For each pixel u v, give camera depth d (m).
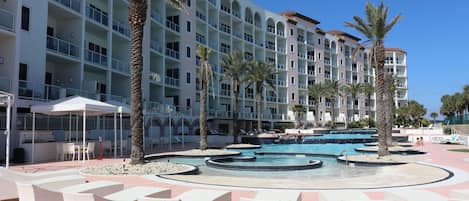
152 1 46.16
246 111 64.44
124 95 38.00
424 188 11.27
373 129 69.81
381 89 22.48
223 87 62.22
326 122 79.19
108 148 23.39
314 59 81.69
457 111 94.25
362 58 97.25
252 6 68.88
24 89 22.86
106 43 37.72
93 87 29.44
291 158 25.56
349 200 7.75
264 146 38.41
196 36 55.03
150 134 37.41
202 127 27.86
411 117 90.19
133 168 14.91
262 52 70.62
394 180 13.16
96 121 28.44
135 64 16.11
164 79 45.59
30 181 9.45
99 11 33.69
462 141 36.31
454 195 7.88
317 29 83.19
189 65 51.69
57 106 19.03
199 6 57.78
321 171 17.77
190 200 7.23
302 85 78.38
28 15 24.22
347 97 92.06
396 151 26.34
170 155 24.94
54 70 30.20
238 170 18.16
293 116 73.38
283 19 75.25
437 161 20.11
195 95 52.62
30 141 20.23
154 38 46.22
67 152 19.70
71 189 8.24
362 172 17.20
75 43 29.98
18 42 22.23
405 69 103.38
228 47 64.00
